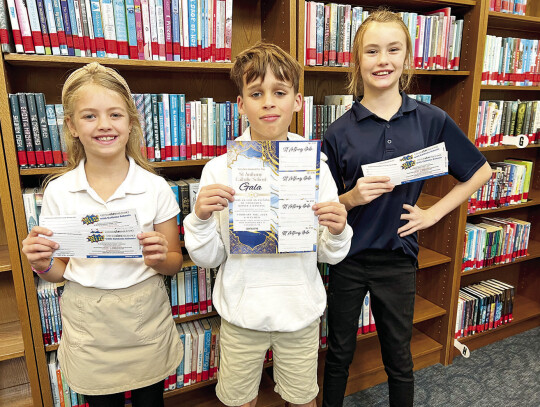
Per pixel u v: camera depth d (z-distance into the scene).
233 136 1.58
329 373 1.57
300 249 1.09
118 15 1.31
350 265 1.49
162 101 1.44
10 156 1.23
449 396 1.89
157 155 1.47
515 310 2.55
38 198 1.30
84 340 1.13
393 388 1.54
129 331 1.14
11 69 1.37
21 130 1.26
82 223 1.05
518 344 2.36
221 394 1.26
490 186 2.12
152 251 1.11
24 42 1.22
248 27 1.73
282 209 1.07
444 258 2.05
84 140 1.09
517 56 2.04
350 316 1.53
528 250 2.48
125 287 1.15
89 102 1.06
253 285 1.14
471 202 2.07
